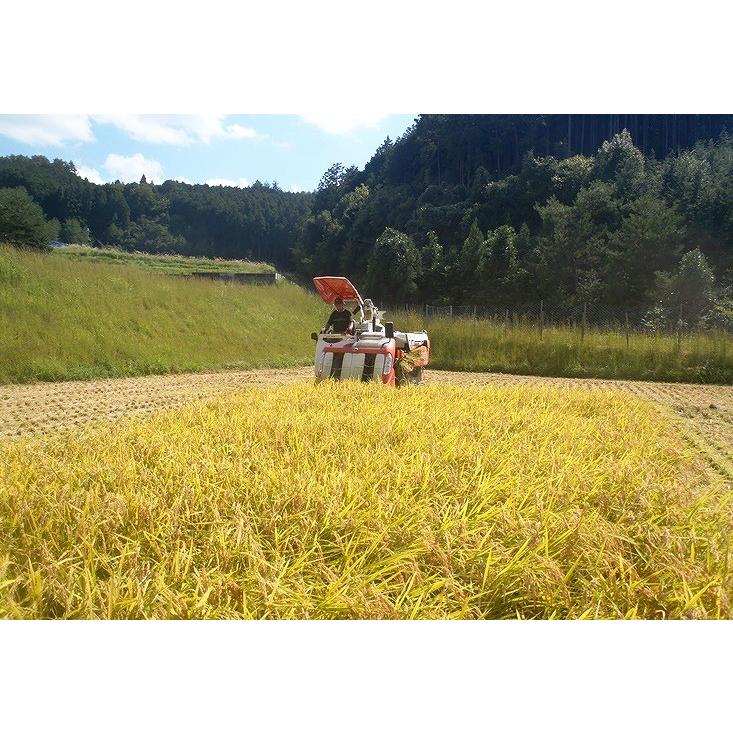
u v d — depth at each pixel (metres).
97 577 3.59
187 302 20.42
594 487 4.82
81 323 16.42
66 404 11.13
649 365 18.52
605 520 4.35
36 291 16.56
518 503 4.58
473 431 6.58
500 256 45.50
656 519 4.52
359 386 9.25
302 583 3.40
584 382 17.20
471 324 22.03
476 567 3.72
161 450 5.34
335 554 3.88
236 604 3.32
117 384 13.89
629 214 39.81
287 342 21.64
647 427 7.91
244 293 23.47
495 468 5.24
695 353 18.09
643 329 20.78
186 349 18.03
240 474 4.71
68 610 3.21
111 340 16.34
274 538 3.88
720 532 4.25
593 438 6.74
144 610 3.23
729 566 3.69
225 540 3.78
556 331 20.62
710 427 10.24
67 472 4.74
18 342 14.35
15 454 5.34
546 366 19.47
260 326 21.81
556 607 3.50
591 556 3.77
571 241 41.09
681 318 24.12
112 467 4.86
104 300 17.92
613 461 5.73
